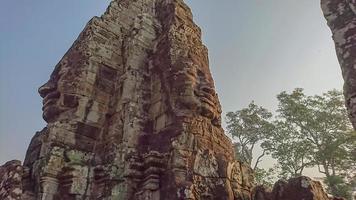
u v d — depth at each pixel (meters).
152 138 11.28
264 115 30.70
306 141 26.17
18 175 10.33
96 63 13.29
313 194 8.14
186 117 10.81
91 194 10.61
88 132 11.90
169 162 9.88
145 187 9.77
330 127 25.98
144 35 14.12
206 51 13.89
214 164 10.06
